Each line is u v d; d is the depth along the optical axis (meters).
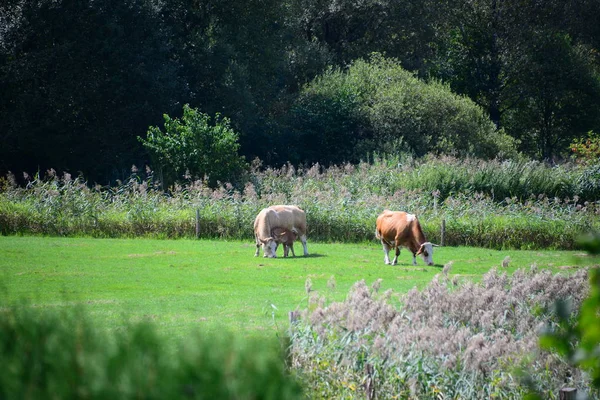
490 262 93.00
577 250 110.88
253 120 188.12
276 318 54.19
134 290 65.75
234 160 146.50
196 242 104.88
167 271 77.69
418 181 132.62
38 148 164.25
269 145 192.62
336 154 193.75
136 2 169.00
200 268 80.44
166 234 110.06
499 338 34.75
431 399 32.22
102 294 63.12
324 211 113.12
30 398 17.00
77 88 159.12
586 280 45.09
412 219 87.62
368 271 81.75
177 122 146.88
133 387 16.92
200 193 117.62
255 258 89.88
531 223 112.94
